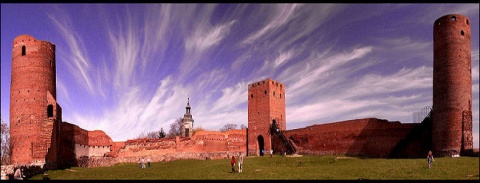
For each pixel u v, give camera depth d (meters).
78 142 53.28
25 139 46.69
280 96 67.75
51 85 50.69
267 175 29.61
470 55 42.88
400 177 25.62
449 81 41.44
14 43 50.28
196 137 62.19
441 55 42.62
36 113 47.44
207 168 37.69
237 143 66.75
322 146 56.28
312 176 28.12
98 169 43.19
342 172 30.09
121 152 59.44
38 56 49.53
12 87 49.25
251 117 67.25
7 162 56.69
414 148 46.66
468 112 40.91
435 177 24.95
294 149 60.53
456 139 40.19
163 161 54.97
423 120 45.88
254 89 67.56
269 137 63.72
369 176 26.84
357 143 51.62
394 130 48.28
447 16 42.69
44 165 42.50
